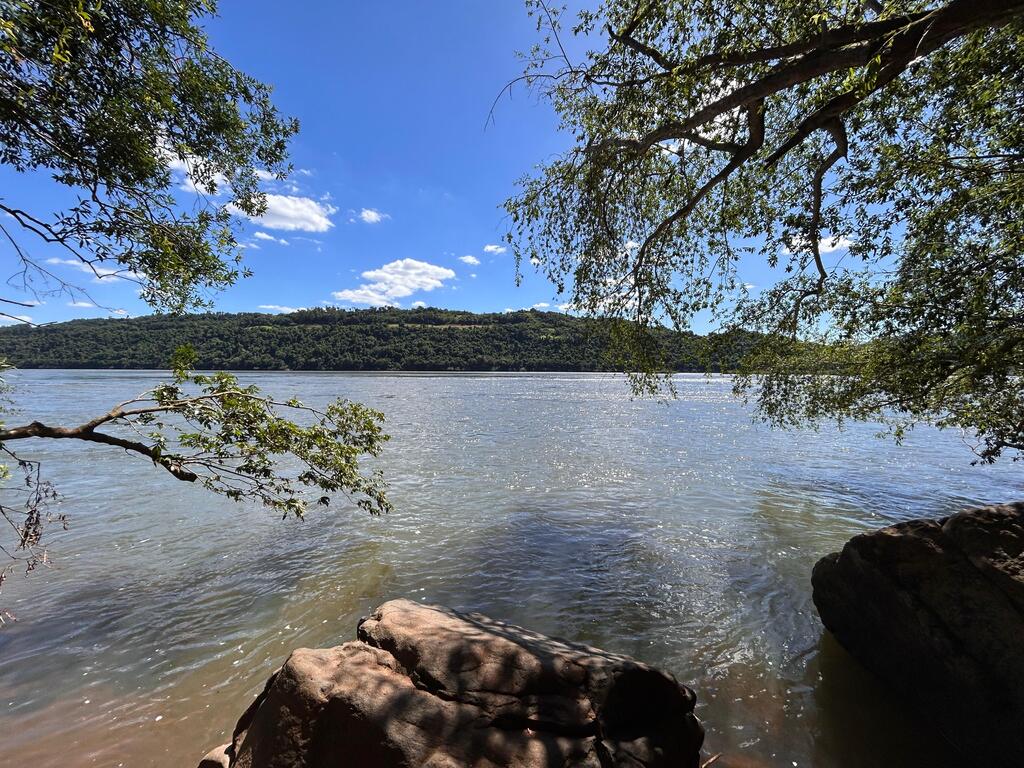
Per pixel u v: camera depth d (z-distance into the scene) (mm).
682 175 6910
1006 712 4191
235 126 4898
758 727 4867
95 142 3662
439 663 3062
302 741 2742
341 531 10727
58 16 3148
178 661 5984
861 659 5883
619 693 3057
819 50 3736
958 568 4891
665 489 14719
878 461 19062
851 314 6770
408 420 31656
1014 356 5500
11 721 4922
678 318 7801
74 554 9258
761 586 8148
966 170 5445
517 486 15008
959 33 3182
